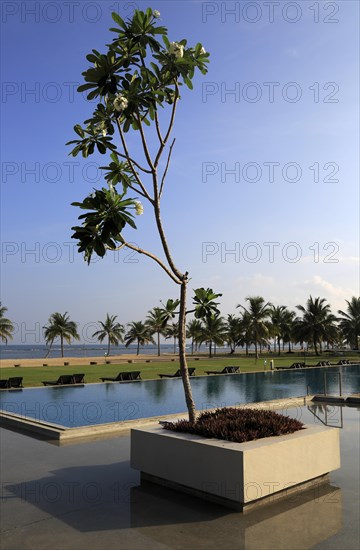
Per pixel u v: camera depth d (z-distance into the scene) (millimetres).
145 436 6512
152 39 5461
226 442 5660
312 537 4535
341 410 13828
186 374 6598
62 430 10227
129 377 25219
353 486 6164
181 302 6617
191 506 5457
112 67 5488
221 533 4652
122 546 4371
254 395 19969
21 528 4836
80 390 20500
